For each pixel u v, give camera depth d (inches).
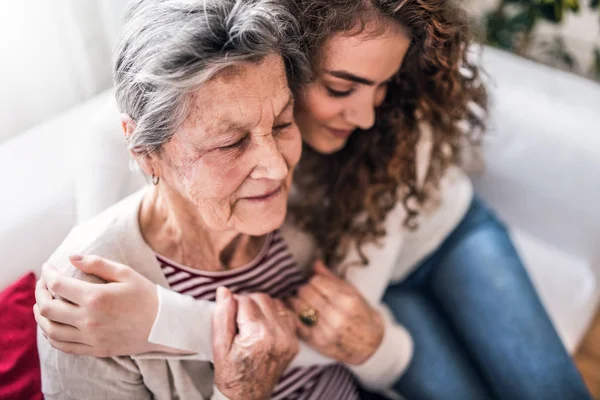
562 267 54.5
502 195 57.4
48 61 46.0
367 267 41.3
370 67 30.3
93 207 36.7
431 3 29.6
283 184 30.2
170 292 30.9
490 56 57.7
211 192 27.7
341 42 29.2
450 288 49.8
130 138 27.1
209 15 24.0
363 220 41.2
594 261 54.9
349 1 27.9
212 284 34.5
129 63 25.3
